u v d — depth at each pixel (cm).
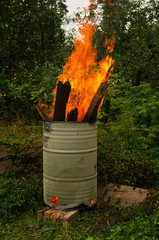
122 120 523
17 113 732
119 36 1070
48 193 298
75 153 284
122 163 402
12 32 888
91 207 303
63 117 294
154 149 455
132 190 342
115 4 1037
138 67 924
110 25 1067
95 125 304
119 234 233
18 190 326
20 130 612
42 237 249
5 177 403
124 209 302
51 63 925
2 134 567
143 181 386
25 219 292
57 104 287
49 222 272
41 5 918
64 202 287
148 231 226
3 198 312
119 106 644
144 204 295
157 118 517
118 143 472
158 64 936
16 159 470
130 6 1074
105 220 278
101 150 445
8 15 885
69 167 284
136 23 1071
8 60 901
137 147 463
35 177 400
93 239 235
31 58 937
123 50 1095
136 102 649
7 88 782
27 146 476
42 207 321
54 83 667
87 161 292
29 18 895
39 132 607
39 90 663
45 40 960
